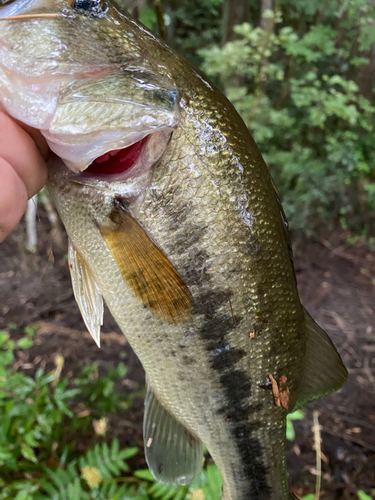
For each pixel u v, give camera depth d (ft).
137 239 0.43
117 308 0.48
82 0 0.39
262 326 0.49
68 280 1.42
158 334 0.48
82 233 0.46
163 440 0.57
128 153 0.43
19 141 0.36
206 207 0.43
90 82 0.38
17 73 0.37
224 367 0.49
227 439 0.54
